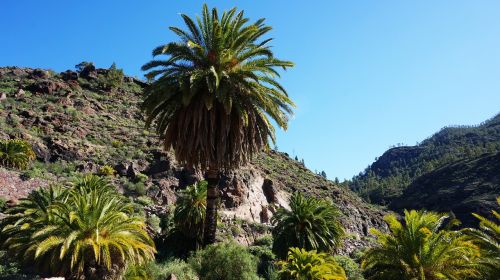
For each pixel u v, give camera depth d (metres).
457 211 112.69
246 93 21.44
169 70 21.80
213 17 22.62
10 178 32.00
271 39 23.03
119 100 77.12
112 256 17.36
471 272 20.80
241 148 21.11
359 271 34.38
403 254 22.11
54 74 80.94
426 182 144.25
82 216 17.28
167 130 21.83
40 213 20.50
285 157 90.38
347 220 64.62
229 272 22.66
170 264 24.19
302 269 25.67
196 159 21.25
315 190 70.44
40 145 43.75
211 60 21.61
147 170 47.16
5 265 17.25
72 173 40.69
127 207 23.08
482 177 124.12
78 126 54.53
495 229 20.08
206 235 23.09
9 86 66.88
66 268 16.36
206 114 20.72
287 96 22.88
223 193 45.81
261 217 47.84
